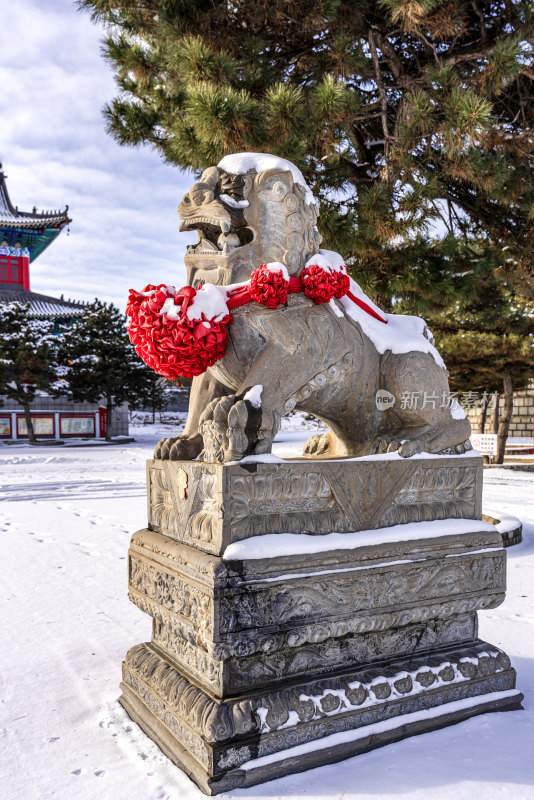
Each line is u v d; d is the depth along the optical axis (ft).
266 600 5.30
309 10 14.66
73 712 6.51
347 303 6.93
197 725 5.13
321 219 15.99
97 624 9.44
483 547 6.85
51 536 17.16
